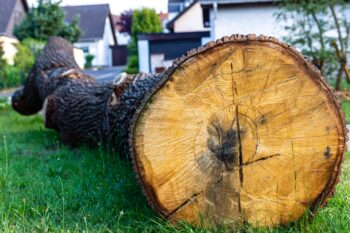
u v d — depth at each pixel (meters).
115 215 3.57
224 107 3.07
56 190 4.28
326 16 17.02
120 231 3.22
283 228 3.17
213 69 3.04
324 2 14.70
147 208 3.54
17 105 10.04
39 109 10.12
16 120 10.80
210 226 3.10
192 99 3.04
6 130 9.19
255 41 3.03
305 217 3.16
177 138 3.06
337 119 3.11
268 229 3.14
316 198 3.18
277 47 3.05
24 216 3.53
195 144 3.07
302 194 3.15
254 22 21.27
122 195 3.99
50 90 8.28
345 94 14.61
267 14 21.14
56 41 9.38
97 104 6.20
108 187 4.22
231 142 3.09
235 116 3.08
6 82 27.28
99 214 3.62
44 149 6.97
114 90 5.62
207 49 3.01
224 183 3.10
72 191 4.21
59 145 7.14
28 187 4.48
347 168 4.91
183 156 3.07
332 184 3.17
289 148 3.11
